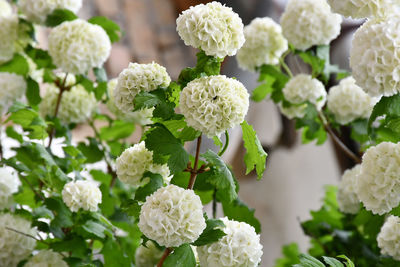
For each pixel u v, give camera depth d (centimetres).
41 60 133
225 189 101
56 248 111
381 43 98
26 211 119
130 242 123
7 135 131
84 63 125
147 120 133
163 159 101
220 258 98
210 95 97
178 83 102
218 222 99
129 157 105
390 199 101
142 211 95
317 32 128
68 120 135
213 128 98
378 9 101
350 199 127
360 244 126
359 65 99
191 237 95
